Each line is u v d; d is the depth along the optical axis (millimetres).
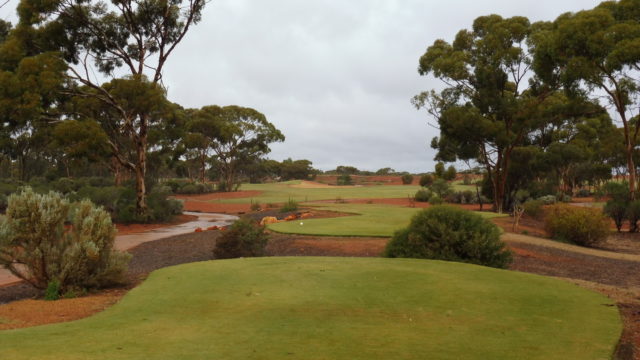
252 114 81000
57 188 52719
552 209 24109
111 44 32312
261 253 15094
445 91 41312
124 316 6410
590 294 7703
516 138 40156
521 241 19656
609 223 22500
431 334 5426
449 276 9102
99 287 10109
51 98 27188
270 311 6547
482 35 40500
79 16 30188
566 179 66812
